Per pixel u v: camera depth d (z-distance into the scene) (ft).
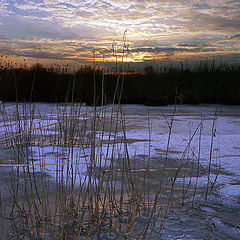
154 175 11.07
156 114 32.53
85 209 7.39
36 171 11.19
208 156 14.15
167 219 7.64
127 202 8.39
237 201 9.02
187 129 22.22
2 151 14.17
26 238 6.23
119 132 19.76
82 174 10.69
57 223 6.95
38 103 41.32
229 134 20.29
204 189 10.01
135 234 6.77
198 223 7.48
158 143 16.80
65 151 13.79
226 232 7.04
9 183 9.73
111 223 6.80
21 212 6.85
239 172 11.80
